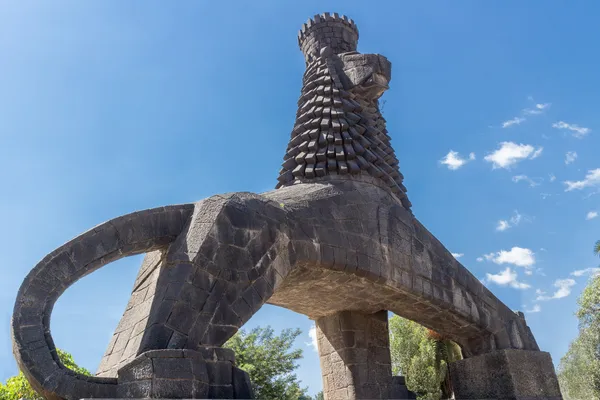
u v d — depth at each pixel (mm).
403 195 15938
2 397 17094
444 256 15117
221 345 9648
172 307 9297
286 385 29000
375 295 14016
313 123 15648
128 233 10055
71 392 8086
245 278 10320
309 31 18609
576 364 37438
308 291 13688
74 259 9289
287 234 11539
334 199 13273
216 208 10578
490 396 15070
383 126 17453
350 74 16656
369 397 14742
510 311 16453
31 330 8352
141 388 8203
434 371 31172
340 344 15281
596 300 35719
